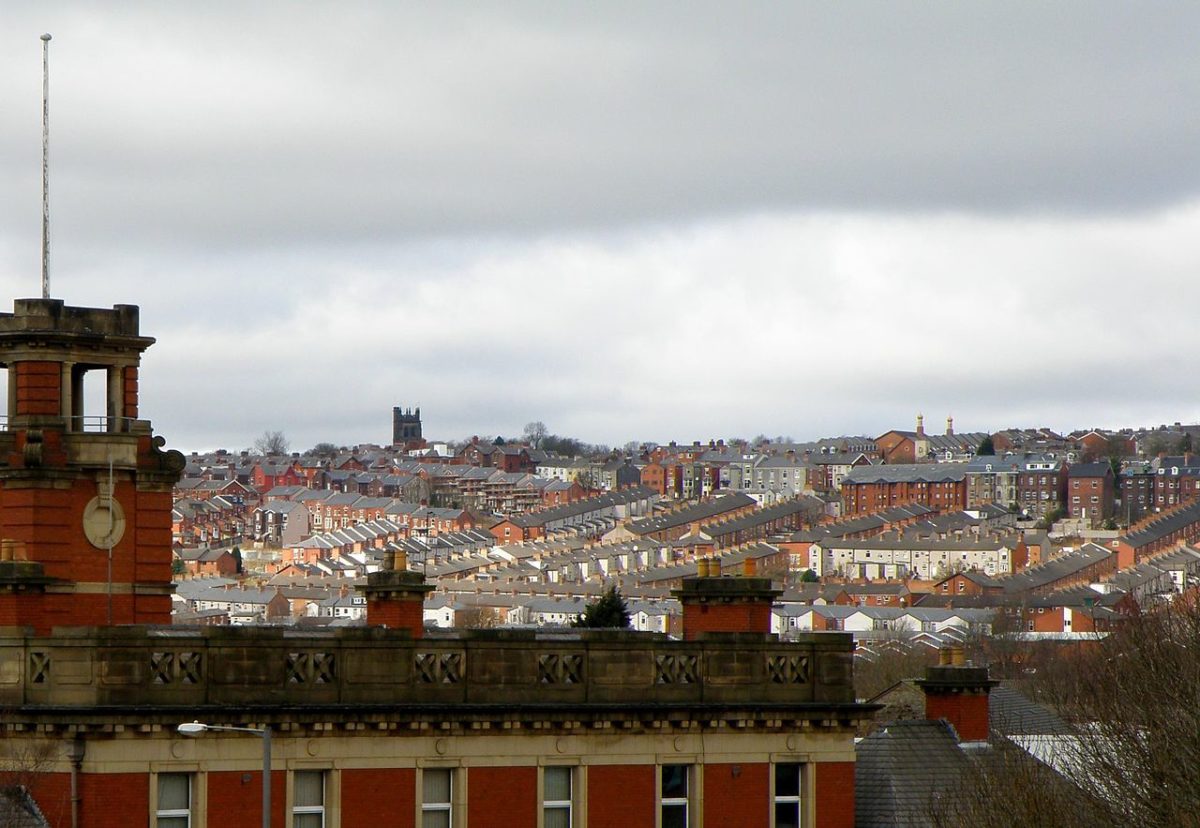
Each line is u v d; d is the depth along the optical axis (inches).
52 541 4424.2
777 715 3973.9
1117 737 4613.7
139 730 3503.9
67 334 4530.0
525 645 3814.0
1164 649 5177.2
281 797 3595.0
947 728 4557.1
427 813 3722.9
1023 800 4151.1
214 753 3553.2
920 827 4264.3
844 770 4040.4
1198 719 4522.6
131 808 3501.5
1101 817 4320.9
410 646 3727.9
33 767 3481.8
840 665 4052.7
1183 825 4313.5
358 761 3659.0
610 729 3843.5
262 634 3627.0
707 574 4451.3
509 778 3767.2
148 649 3548.2
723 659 3966.5
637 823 3855.8
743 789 3946.9
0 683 3548.2
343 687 3673.7
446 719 3710.6
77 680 3521.2
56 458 4453.7
